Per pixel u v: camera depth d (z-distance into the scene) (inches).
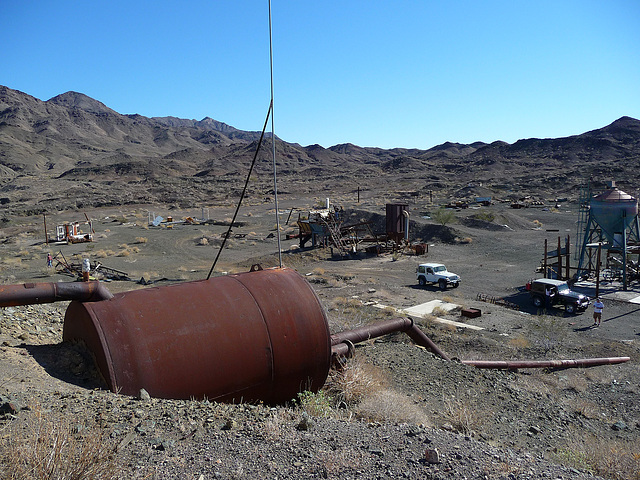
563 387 629.0
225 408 298.5
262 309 364.8
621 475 335.6
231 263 1815.9
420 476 228.2
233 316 349.7
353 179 7377.0
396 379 527.5
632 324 1005.2
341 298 1184.8
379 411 388.8
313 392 393.1
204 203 4741.6
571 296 1109.7
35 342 408.5
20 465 180.5
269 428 269.6
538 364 678.5
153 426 251.9
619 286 1341.0
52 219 3641.7
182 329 326.6
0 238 2674.7
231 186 6432.1
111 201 4739.2
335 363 474.9
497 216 2642.7
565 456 366.0
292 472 223.6
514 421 463.5
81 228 3093.0
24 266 1748.3
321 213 2060.8
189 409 284.5
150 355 308.8
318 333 385.1
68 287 323.6
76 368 313.3
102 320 312.7
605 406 571.5
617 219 1370.6
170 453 228.5
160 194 5398.6
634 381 664.4
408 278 1537.9
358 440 267.7
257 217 3513.8
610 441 451.8
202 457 229.3
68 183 6747.1
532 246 2044.8
